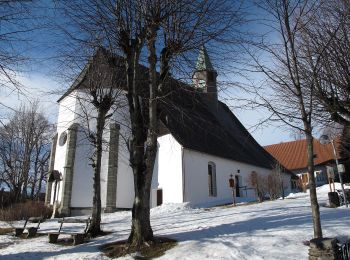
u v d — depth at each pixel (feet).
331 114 47.11
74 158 92.79
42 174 148.46
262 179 95.91
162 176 96.02
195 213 68.85
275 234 37.47
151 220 62.64
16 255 39.73
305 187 115.55
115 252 37.83
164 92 43.73
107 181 90.84
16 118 139.23
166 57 42.47
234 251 33.04
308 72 41.24
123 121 89.71
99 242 44.14
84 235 47.19
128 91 43.14
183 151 94.22
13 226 66.39
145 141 42.16
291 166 158.51
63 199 89.61
